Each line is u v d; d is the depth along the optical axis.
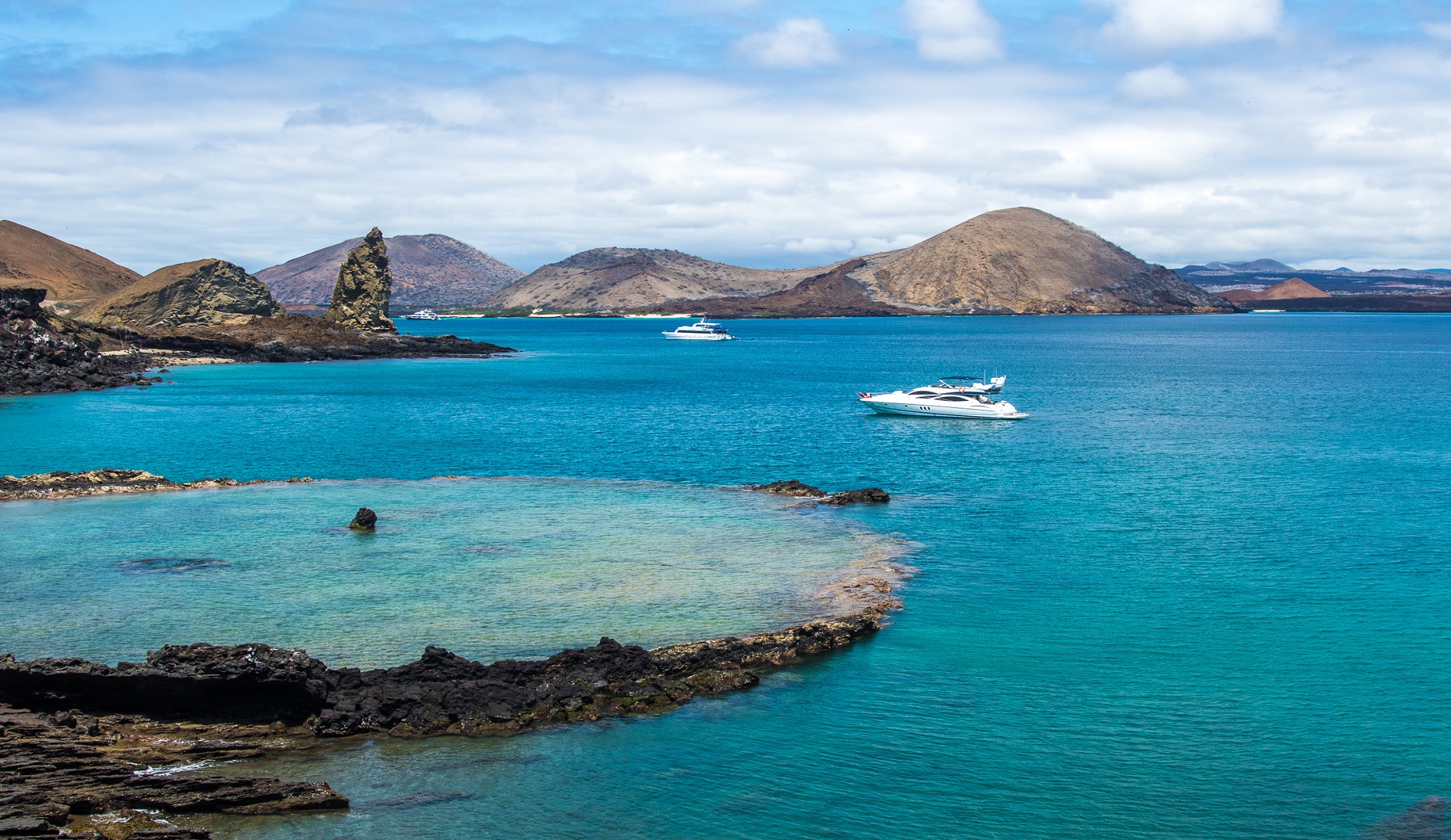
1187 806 22.03
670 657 28.38
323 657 28.81
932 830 21.11
